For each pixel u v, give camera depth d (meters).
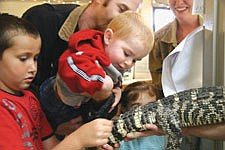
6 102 1.13
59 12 1.59
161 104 1.36
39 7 1.63
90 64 1.19
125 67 1.37
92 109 1.44
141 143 1.62
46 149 1.39
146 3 2.21
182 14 1.76
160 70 1.94
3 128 1.06
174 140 1.31
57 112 1.42
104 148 1.30
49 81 1.46
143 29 1.36
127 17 1.37
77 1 2.35
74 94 1.32
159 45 1.92
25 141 1.15
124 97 1.78
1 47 1.13
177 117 1.32
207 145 1.52
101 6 1.48
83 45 1.29
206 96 1.33
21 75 1.16
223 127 1.32
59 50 1.56
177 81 1.56
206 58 1.45
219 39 1.40
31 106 1.26
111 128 1.24
